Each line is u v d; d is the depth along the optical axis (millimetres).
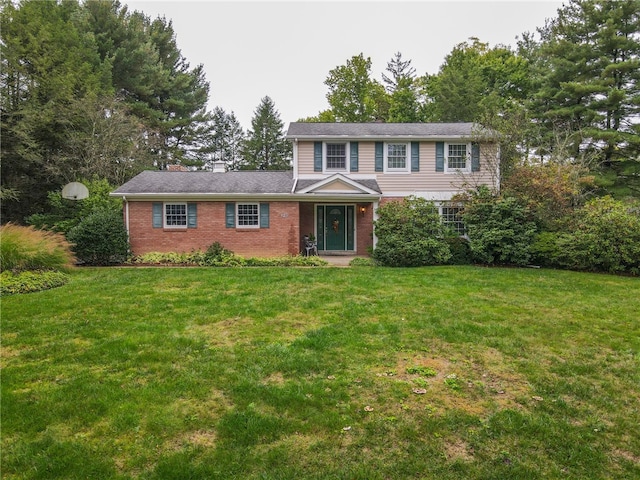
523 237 13789
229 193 15578
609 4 21766
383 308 7426
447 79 30141
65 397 3975
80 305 7562
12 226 11391
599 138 21172
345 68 33188
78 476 2873
